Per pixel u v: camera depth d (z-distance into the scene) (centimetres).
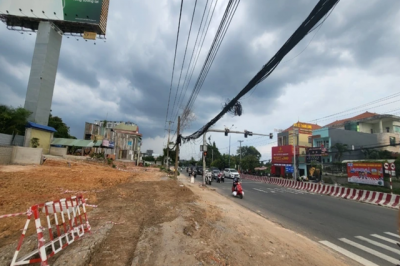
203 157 1984
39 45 2966
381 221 884
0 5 3016
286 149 3806
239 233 589
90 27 3275
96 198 891
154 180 1969
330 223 825
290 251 496
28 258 347
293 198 1455
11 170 1405
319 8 381
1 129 2245
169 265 368
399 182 1817
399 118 3866
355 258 512
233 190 1442
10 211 605
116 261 371
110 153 4738
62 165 2066
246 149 7981
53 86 3044
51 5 3105
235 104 804
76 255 358
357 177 2070
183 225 597
